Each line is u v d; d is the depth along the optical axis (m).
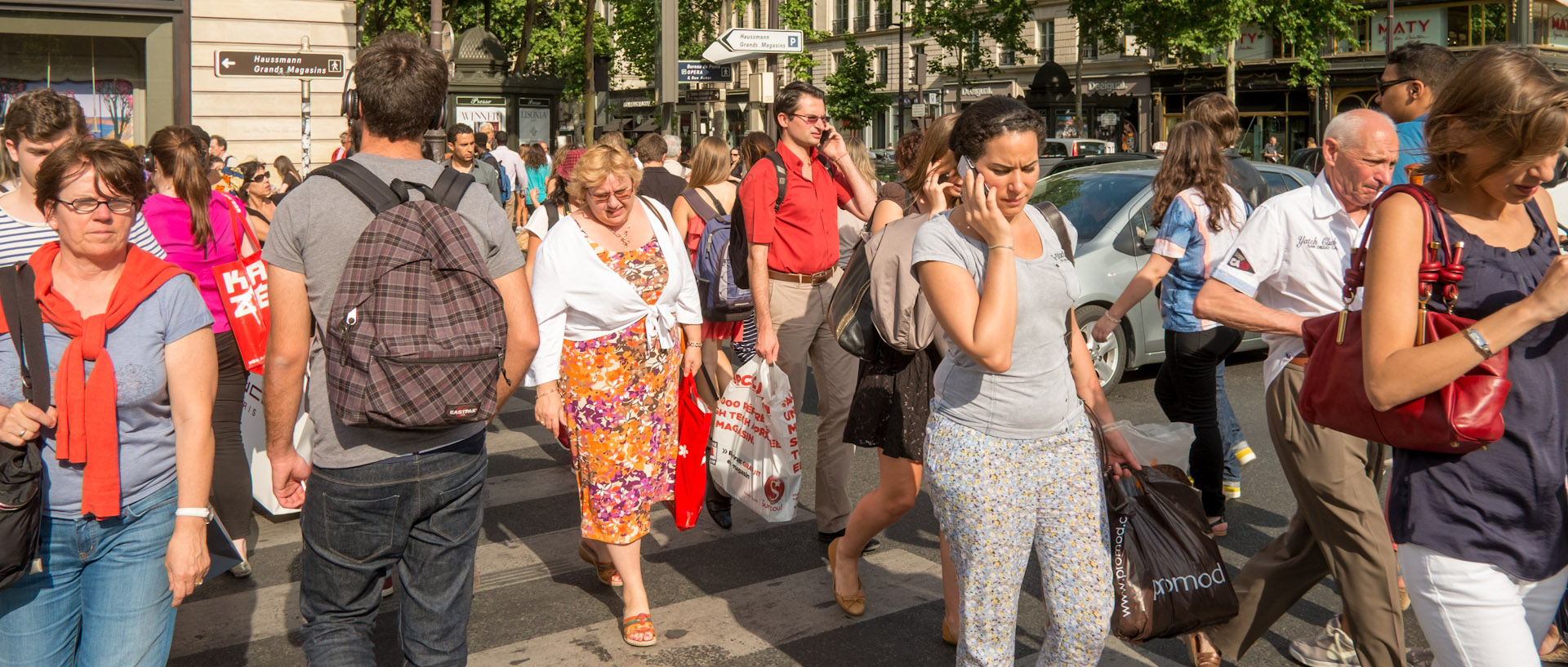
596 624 4.18
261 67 12.77
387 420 2.53
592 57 31.11
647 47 39.72
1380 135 3.32
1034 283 2.78
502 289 2.83
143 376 2.66
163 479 2.78
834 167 5.84
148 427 2.73
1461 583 2.24
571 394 4.02
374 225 2.60
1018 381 2.78
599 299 3.96
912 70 52.94
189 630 4.13
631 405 4.02
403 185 2.69
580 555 4.84
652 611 4.29
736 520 5.40
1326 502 3.19
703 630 4.11
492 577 4.67
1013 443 2.79
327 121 15.35
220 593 4.49
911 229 3.52
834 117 47.38
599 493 4.02
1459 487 2.23
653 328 4.05
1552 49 28.03
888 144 55.34
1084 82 45.31
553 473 6.23
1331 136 3.43
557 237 3.99
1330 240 3.45
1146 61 43.03
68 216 2.57
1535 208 2.35
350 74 2.85
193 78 14.36
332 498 2.69
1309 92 39.06
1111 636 3.97
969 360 2.85
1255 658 3.81
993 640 2.87
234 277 4.47
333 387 2.55
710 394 5.92
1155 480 3.22
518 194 16.48
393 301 2.54
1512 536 2.22
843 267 6.32
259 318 4.52
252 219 6.30
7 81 13.13
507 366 2.88
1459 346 2.07
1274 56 39.59
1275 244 3.49
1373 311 2.20
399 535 2.75
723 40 14.16
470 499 2.83
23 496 2.51
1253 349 9.17
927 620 4.17
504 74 23.19
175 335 2.71
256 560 4.87
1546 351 2.23
